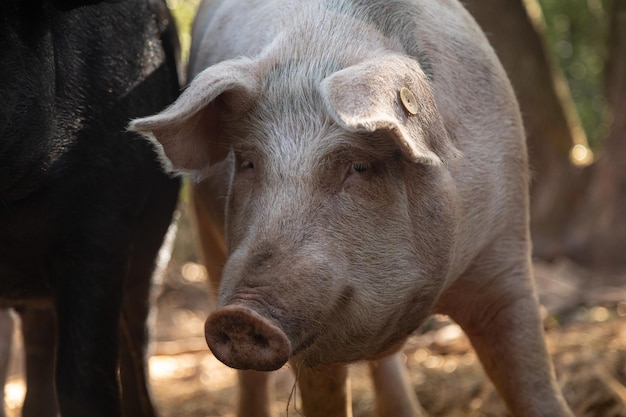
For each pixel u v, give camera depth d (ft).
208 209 23.09
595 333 34.65
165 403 33.37
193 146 18.80
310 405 21.74
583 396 26.32
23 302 23.15
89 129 21.49
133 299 25.68
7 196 20.57
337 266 17.15
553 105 54.49
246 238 17.20
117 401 21.77
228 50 21.99
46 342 26.68
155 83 23.36
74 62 21.26
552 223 54.08
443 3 21.33
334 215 17.43
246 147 18.28
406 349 36.17
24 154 19.85
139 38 22.99
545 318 39.27
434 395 29.78
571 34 81.51
